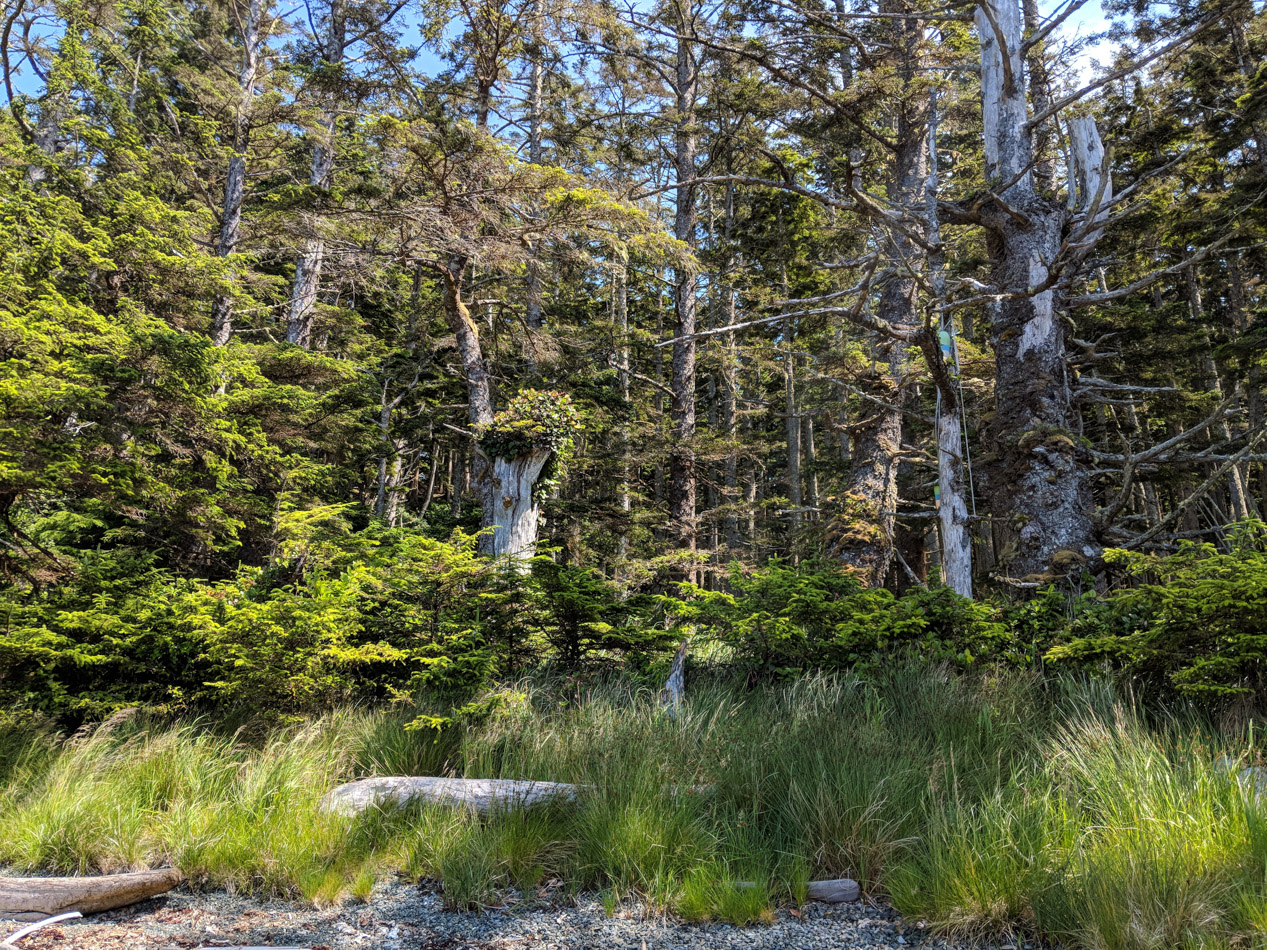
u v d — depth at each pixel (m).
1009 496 8.09
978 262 13.78
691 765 4.41
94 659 5.44
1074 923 2.84
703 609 6.40
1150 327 14.20
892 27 11.44
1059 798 3.66
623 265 11.79
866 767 3.98
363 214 10.45
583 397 15.03
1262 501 16.09
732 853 3.63
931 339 7.90
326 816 4.04
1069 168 8.47
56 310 7.20
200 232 12.74
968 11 9.41
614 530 14.24
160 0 15.41
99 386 6.29
